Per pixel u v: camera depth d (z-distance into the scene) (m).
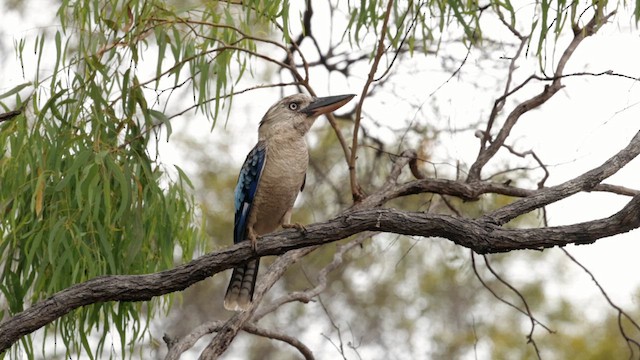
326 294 17.00
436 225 7.68
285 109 10.40
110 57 9.43
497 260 16.92
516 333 16.55
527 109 11.43
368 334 16.83
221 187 16.34
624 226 7.32
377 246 15.67
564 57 11.20
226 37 10.30
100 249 9.41
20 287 9.40
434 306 17.00
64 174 9.22
